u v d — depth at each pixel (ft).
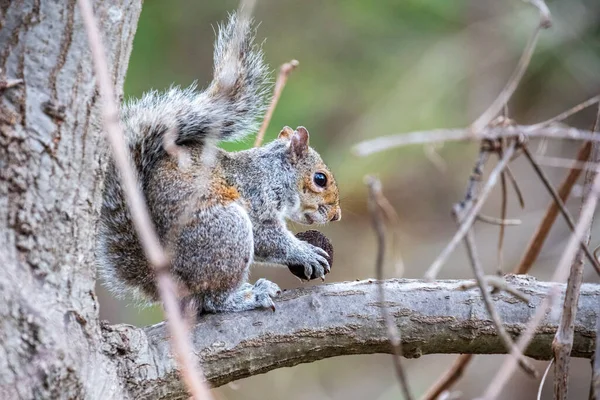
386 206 20.92
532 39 19.61
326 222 31.76
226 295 23.97
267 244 27.81
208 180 25.14
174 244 24.09
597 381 17.08
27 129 16.80
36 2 17.10
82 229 17.52
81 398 16.97
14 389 15.71
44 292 16.74
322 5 51.93
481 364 48.24
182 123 25.55
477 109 49.73
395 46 51.21
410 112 49.26
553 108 50.44
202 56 48.55
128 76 45.85
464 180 52.31
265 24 51.47
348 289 22.08
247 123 26.89
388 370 49.29
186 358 11.69
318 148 48.42
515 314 21.65
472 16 51.62
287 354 21.43
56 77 17.06
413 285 22.17
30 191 16.76
